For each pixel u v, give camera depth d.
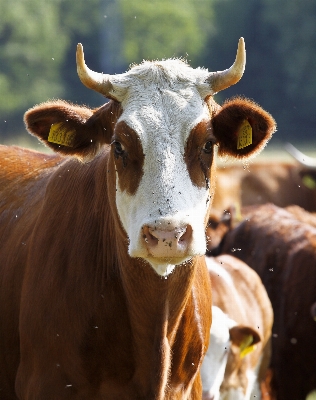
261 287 15.77
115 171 9.18
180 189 8.56
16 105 73.31
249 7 99.25
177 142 8.82
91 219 9.98
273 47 94.94
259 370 15.55
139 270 9.25
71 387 9.66
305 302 15.62
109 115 9.48
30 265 10.24
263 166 26.73
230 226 18.23
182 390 10.09
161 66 9.36
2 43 77.44
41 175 11.41
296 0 95.12
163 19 86.56
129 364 9.66
